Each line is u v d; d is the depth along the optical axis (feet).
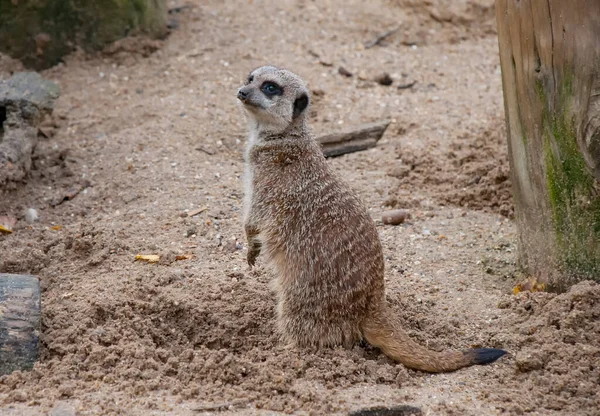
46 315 19.01
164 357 18.07
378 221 25.05
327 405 16.07
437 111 31.73
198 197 25.62
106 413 15.72
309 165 19.20
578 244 19.67
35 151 28.19
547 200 19.98
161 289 20.17
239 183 26.58
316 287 18.04
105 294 19.94
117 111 31.12
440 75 34.81
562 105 18.93
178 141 28.94
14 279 18.22
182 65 34.04
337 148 29.32
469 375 17.48
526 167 20.36
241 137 29.60
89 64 34.30
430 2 38.75
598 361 17.29
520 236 21.43
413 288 21.33
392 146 29.60
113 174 27.20
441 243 23.84
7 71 33.47
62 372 17.30
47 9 33.53
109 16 34.27
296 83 19.75
